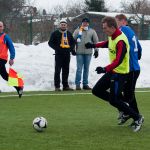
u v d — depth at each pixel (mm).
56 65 15711
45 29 30016
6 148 7008
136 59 8734
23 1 34969
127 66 8281
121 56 8031
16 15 32250
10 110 11133
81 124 9211
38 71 17984
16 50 20297
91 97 13906
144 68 20766
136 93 15367
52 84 17359
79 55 16000
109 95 8438
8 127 8812
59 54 15594
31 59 19078
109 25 8125
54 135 8039
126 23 8977
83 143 7379
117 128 8781
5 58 13695
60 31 15555
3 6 33250
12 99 13375
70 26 31312
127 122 9461
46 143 7367
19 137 7848
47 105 12086
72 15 41594
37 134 8117
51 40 15602
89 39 15898
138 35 30438
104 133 8258
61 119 9828
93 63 19891
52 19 30312
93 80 18297
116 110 11289
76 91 15703
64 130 8523
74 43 15727
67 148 7016
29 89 16828
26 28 29375
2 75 13812
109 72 8328
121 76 8281
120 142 7480
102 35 30516
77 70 16156
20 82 13734
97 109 11438
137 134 8195
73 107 11758
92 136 7969
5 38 13625
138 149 6996
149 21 31922
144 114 10742
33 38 29719
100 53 21328
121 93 8469
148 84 18812
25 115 10352
